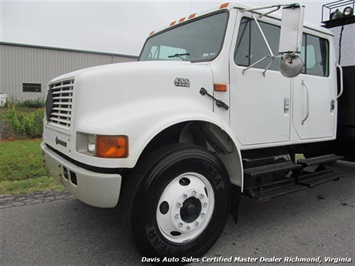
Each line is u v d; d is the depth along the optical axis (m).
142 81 2.58
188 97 2.77
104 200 2.33
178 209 2.47
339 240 3.05
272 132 3.37
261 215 3.68
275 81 3.37
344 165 6.27
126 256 2.73
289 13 2.51
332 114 4.21
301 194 4.51
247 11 3.12
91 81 2.44
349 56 4.93
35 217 3.56
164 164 2.39
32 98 21.36
